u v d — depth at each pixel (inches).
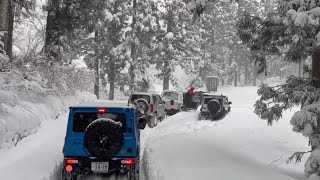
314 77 409.4
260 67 458.6
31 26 990.4
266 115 434.0
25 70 566.9
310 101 385.1
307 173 345.7
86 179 357.7
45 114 595.2
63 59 938.7
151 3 1643.7
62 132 560.7
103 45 1595.7
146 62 1705.2
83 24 931.3
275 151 550.6
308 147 577.6
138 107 776.3
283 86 430.3
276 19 415.2
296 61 433.4
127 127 328.2
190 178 328.8
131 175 325.1
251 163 433.7
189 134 658.2
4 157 376.2
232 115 912.3
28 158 386.9
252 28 436.1
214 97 922.1
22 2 844.6
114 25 1604.3
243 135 647.8
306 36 367.9
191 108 1175.6
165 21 1868.8
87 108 327.3
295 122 351.3
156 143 532.1
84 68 1099.9
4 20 550.9
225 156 453.1
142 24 1628.9
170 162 398.6
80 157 320.5
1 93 398.6
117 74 1704.0
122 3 1608.0
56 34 895.7
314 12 335.6
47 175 328.8
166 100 1055.0
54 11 896.3
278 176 357.7
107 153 314.2
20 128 449.1
